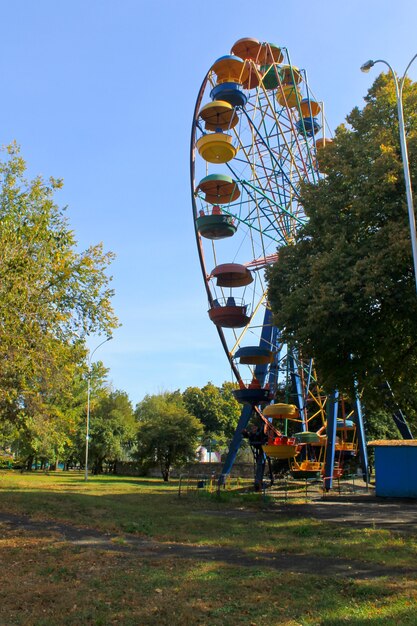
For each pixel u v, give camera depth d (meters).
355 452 42.75
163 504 25.62
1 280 15.99
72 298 19.44
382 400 20.84
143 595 9.23
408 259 17.75
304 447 41.78
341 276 18.58
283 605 8.63
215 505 25.50
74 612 8.35
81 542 14.70
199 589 9.55
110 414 69.00
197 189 29.48
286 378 37.56
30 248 17.77
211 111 29.05
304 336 19.02
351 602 8.73
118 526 17.55
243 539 15.21
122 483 45.97
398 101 16.72
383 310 18.66
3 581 10.20
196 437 55.81
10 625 7.75
